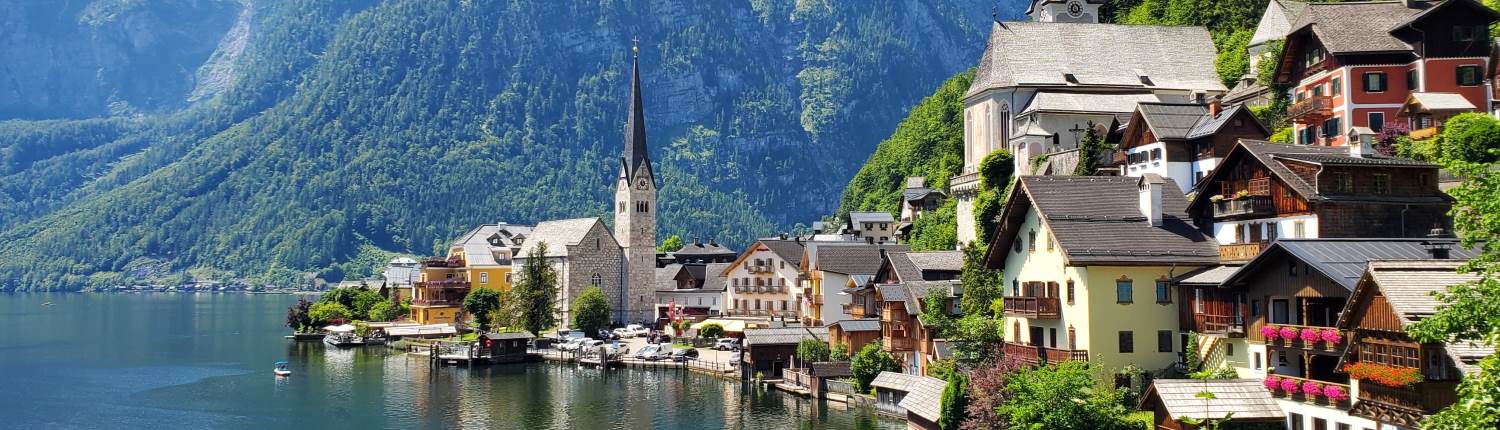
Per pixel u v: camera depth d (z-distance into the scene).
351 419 124.00
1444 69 114.06
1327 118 120.00
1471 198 49.59
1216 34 192.00
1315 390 69.69
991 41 183.25
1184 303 86.56
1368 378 63.75
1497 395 44.50
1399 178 83.38
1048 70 176.38
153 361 180.50
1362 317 65.06
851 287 149.00
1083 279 86.69
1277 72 131.00
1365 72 116.44
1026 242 96.19
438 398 137.50
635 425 117.25
